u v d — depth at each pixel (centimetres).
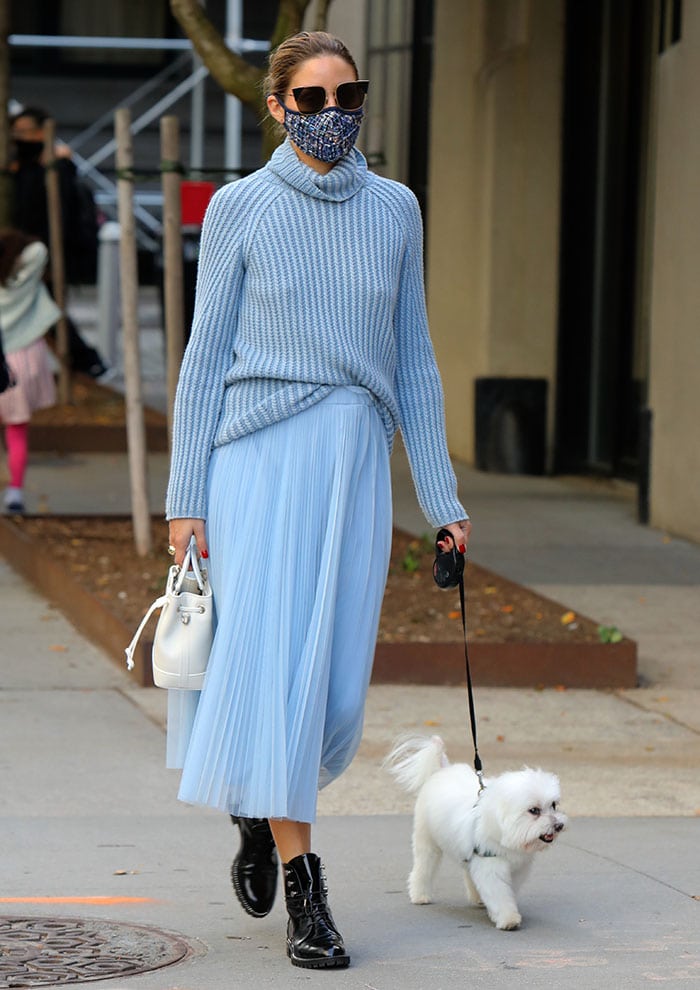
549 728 1098
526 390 2178
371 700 1155
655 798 952
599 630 1228
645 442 1853
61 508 1833
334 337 647
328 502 649
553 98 2133
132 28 4119
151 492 1942
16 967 652
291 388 647
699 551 1705
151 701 1145
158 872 800
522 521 1858
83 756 1013
